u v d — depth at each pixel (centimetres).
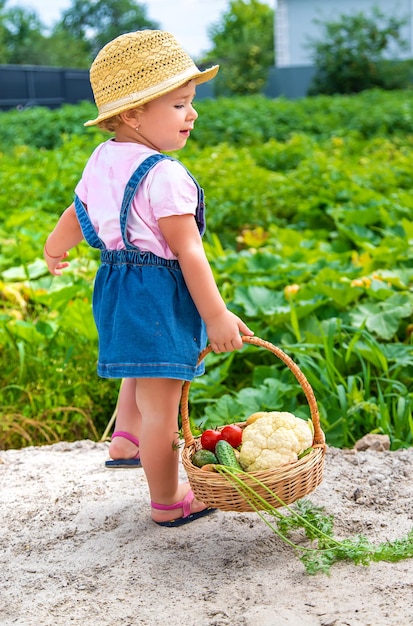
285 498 248
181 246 258
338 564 251
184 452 266
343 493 304
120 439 297
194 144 1368
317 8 2895
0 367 470
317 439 266
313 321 487
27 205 844
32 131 1662
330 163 989
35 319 554
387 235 673
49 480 330
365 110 1759
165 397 269
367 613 221
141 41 264
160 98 266
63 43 5084
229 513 291
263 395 416
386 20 2797
